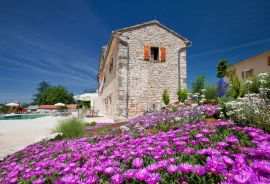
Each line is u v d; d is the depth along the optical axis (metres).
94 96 31.16
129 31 12.84
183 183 1.29
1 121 16.47
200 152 1.69
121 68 12.37
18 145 6.38
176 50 13.86
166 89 13.13
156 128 4.54
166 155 1.92
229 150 1.83
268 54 15.77
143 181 1.42
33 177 2.01
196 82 12.47
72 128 6.24
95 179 1.55
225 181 1.18
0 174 2.52
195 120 4.43
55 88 63.84
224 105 4.93
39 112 35.41
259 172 1.12
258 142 1.85
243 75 19.22
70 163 2.10
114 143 2.77
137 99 12.48
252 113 3.62
